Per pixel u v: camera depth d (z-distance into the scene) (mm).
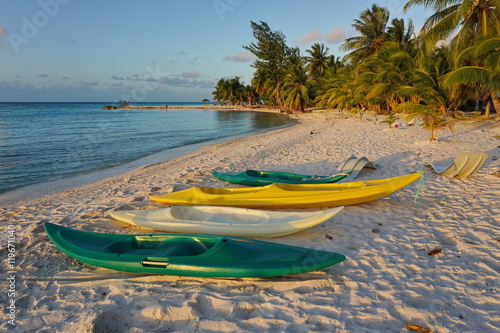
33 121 39250
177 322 3102
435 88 19016
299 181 7676
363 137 15461
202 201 6473
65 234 4652
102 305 3393
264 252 3814
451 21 16703
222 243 3871
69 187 9703
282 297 3455
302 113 47156
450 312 3133
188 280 3871
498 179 7438
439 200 6473
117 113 65125
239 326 3010
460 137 13195
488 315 3066
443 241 4723
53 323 3115
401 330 2908
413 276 3807
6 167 12602
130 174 11078
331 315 3139
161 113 66938
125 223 5852
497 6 15016
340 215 5930
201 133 25656
